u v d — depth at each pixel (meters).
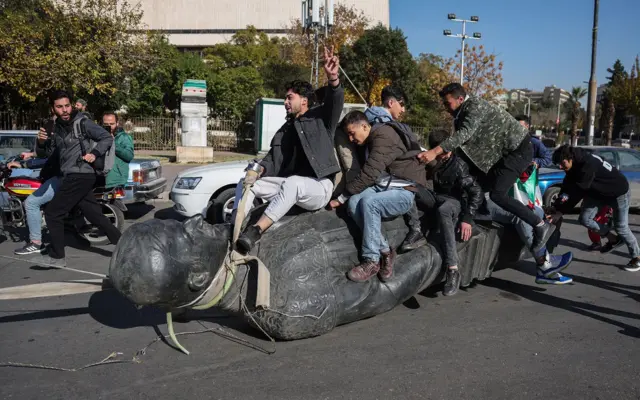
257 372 3.54
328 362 3.69
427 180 4.78
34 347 3.96
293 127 4.32
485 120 4.77
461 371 3.57
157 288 3.30
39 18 24.59
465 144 4.84
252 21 62.41
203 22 63.16
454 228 4.64
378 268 4.14
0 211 7.60
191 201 8.27
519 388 3.34
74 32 22.66
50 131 6.86
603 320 4.60
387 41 34.38
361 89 34.88
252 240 3.74
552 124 79.38
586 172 6.06
